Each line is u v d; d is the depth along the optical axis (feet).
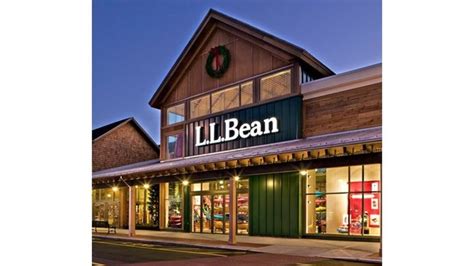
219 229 68.59
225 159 51.78
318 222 55.06
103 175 71.41
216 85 75.05
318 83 59.00
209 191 71.15
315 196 55.72
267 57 66.74
